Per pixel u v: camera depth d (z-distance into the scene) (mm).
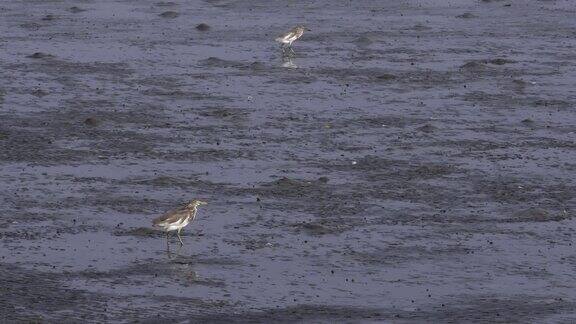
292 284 30094
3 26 63219
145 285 29750
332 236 33344
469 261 31781
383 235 33531
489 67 54625
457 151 41719
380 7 69938
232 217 34719
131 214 34812
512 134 44000
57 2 70438
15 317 27469
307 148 41812
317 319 28000
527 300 29406
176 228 32406
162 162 39938
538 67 54938
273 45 59156
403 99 48812
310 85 50906
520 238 33469
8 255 31344
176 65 54438
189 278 30266
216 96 48781
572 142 43062
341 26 64062
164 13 66500
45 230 33312
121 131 43500
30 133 42875
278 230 33781
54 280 29844
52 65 53906
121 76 52031
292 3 70750
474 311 28641
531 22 65750
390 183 38094
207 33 62062
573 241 33344
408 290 29891
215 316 28078
